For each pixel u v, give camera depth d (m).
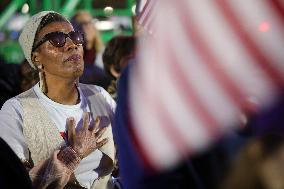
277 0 1.27
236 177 1.32
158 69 1.44
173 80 1.40
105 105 2.95
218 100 1.35
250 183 1.30
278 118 1.30
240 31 1.30
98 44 5.81
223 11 1.32
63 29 2.83
